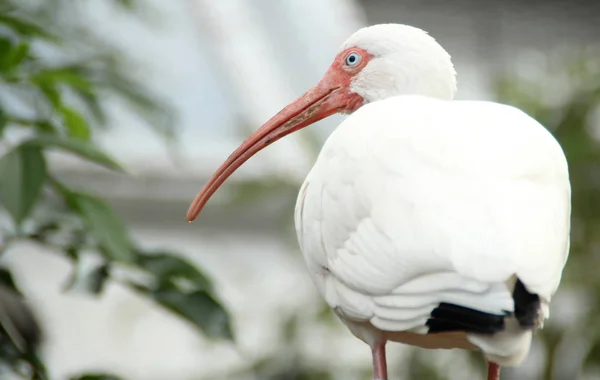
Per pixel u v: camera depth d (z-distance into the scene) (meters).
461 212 5.66
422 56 7.32
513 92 12.68
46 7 10.83
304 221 6.71
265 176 13.74
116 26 14.33
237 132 15.54
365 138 6.28
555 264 5.64
